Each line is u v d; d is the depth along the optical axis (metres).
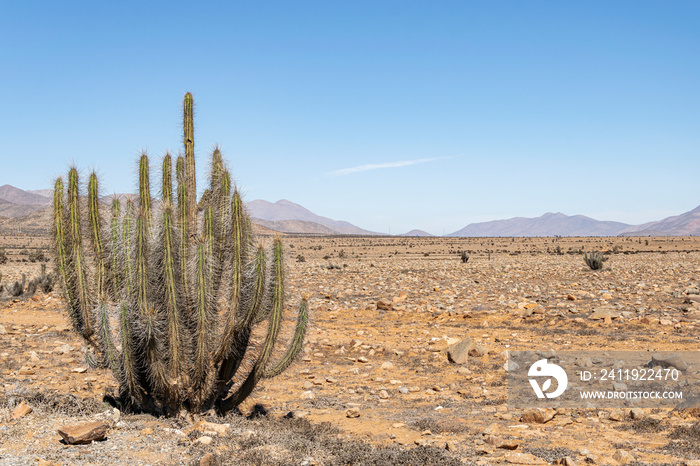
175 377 8.62
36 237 157.50
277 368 9.30
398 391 11.84
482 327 19.16
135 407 9.51
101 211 9.38
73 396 9.54
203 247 8.51
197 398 9.03
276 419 9.45
